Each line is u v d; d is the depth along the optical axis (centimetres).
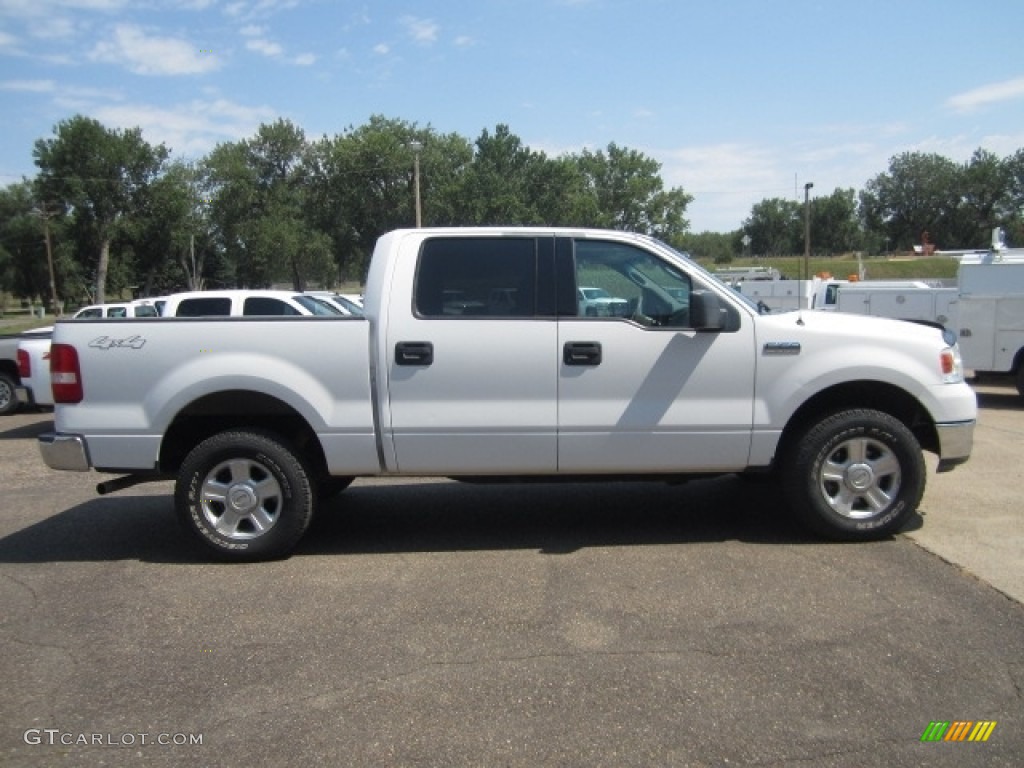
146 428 494
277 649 379
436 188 7894
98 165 7031
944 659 352
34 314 7812
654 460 500
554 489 674
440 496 658
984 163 11394
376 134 7538
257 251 7669
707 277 505
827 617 397
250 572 488
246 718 320
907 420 532
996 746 290
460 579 465
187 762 291
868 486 502
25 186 8962
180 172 7462
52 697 339
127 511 648
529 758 288
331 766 287
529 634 388
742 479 662
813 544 509
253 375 488
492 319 491
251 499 500
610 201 9519
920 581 440
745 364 493
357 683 345
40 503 682
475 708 322
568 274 499
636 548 511
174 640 392
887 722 305
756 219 12438
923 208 11781
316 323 491
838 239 11862
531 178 8419
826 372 493
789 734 299
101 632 403
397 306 493
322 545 537
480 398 492
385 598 439
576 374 491
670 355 492
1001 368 1120
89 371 496
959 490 634
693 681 339
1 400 1302
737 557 488
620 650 369
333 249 8044
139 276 7825
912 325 527
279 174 7994
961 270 1145
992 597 417
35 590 464
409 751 295
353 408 493
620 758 287
